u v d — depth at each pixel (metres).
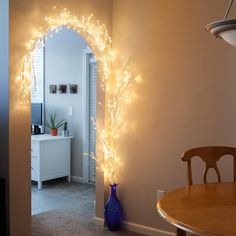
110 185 3.45
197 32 2.98
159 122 3.21
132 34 3.33
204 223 1.54
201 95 2.99
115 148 3.49
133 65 3.34
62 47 5.49
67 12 2.99
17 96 2.55
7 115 2.51
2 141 2.55
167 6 3.12
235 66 2.83
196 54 3.00
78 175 5.46
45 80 5.72
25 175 2.63
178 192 2.06
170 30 3.11
